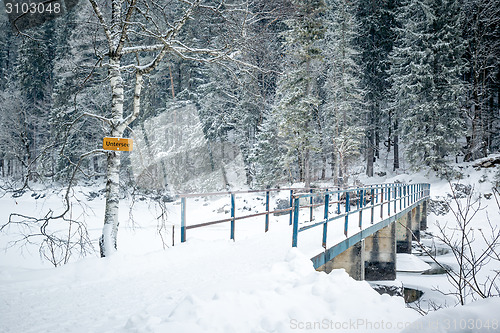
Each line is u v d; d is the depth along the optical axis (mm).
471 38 28938
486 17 28844
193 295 3148
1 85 23250
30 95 22703
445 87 25844
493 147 31766
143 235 14516
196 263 5684
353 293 3371
